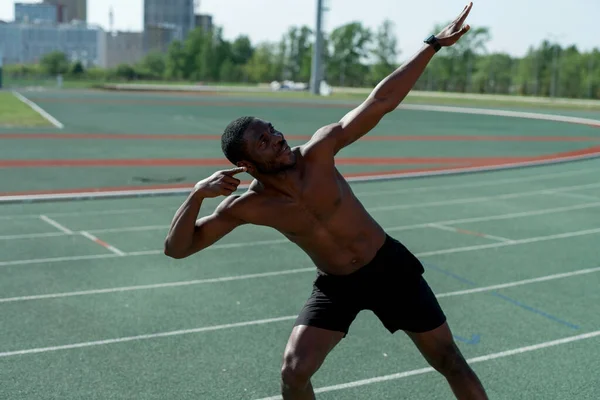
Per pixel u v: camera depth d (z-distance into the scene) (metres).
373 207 13.33
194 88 87.69
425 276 8.49
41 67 117.69
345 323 3.73
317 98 64.94
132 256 9.28
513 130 33.50
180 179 16.61
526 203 13.98
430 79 103.38
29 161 19.27
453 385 3.81
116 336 6.29
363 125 3.73
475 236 10.88
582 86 89.06
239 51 143.50
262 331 6.48
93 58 176.00
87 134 27.20
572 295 7.78
